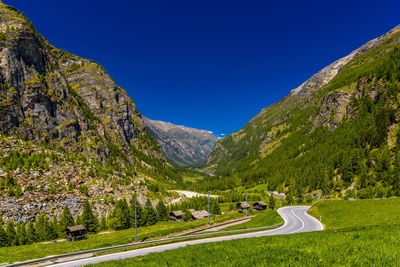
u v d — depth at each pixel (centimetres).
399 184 10538
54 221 9481
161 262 1557
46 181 11338
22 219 9112
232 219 8788
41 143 19400
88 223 9412
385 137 14688
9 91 18750
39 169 11669
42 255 4378
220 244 2011
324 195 15138
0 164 10950
